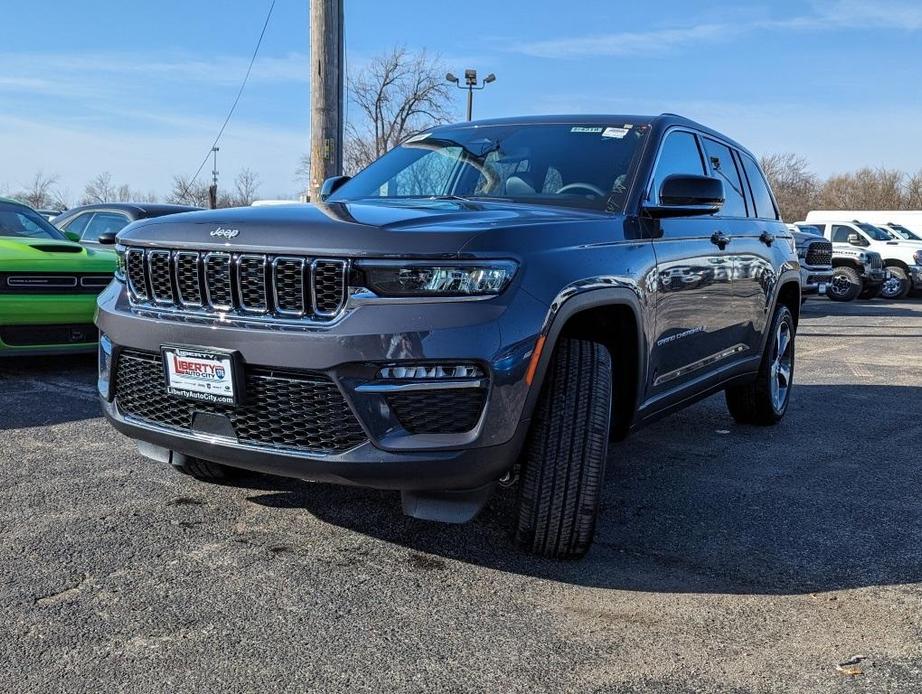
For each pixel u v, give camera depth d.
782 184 68.81
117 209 9.25
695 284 4.03
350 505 3.65
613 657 2.44
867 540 3.48
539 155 4.10
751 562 3.20
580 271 3.01
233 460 2.93
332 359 2.68
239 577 2.91
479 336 2.67
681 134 4.39
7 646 2.40
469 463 2.71
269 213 3.02
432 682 2.28
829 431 5.55
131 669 2.30
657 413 3.88
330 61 8.90
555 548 3.05
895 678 2.35
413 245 2.68
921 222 25.17
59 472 4.00
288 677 2.28
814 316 15.84
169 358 2.97
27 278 6.07
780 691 2.28
